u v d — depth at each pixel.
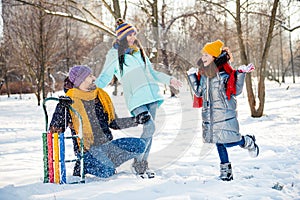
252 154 4.49
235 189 3.69
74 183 3.98
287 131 8.05
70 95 4.36
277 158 5.15
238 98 22.95
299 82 43.16
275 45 41.38
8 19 25.59
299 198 3.42
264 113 12.53
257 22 15.01
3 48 30.77
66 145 7.16
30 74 26.66
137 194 3.52
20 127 11.05
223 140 4.15
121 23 4.69
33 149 6.89
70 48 30.72
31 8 24.50
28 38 25.83
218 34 16.59
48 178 4.02
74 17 10.10
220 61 4.25
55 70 34.47
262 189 3.67
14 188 3.71
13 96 37.53
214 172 4.59
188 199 3.36
